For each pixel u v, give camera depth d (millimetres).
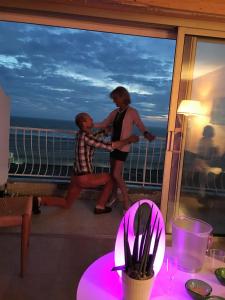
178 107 2852
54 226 3109
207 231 1466
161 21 2678
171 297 1252
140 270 1113
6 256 2438
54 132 4355
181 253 1459
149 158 4406
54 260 2430
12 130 4254
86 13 2594
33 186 3980
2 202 2383
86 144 3338
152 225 1228
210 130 2930
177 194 2977
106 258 1502
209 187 3021
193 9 2600
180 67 2785
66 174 4371
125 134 3426
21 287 2047
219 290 1326
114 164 3443
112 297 1214
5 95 3242
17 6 2523
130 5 2561
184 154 2938
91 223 3254
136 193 4059
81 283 1295
